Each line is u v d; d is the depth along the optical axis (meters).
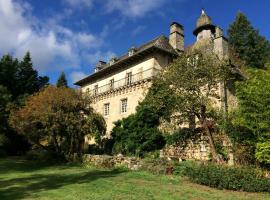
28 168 22.56
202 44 31.83
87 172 19.25
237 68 27.56
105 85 39.81
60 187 13.75
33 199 11.20
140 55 33.41
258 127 15.99
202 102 18.94
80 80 45.59
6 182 15.66
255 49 42.59
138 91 33.19
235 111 19.36
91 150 31.59
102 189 13.09
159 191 12.74
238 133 18.44
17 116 27.53
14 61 50.25
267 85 15.95
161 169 17.97
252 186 13.61
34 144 33.28
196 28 35.22
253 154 17.14
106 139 31.09
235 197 12.11
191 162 18.91
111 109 37.28
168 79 19.48
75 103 26.55
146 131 25.66
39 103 25.94
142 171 18.80
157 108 20.58
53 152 28.83
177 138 23.53
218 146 19.53
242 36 44.84
